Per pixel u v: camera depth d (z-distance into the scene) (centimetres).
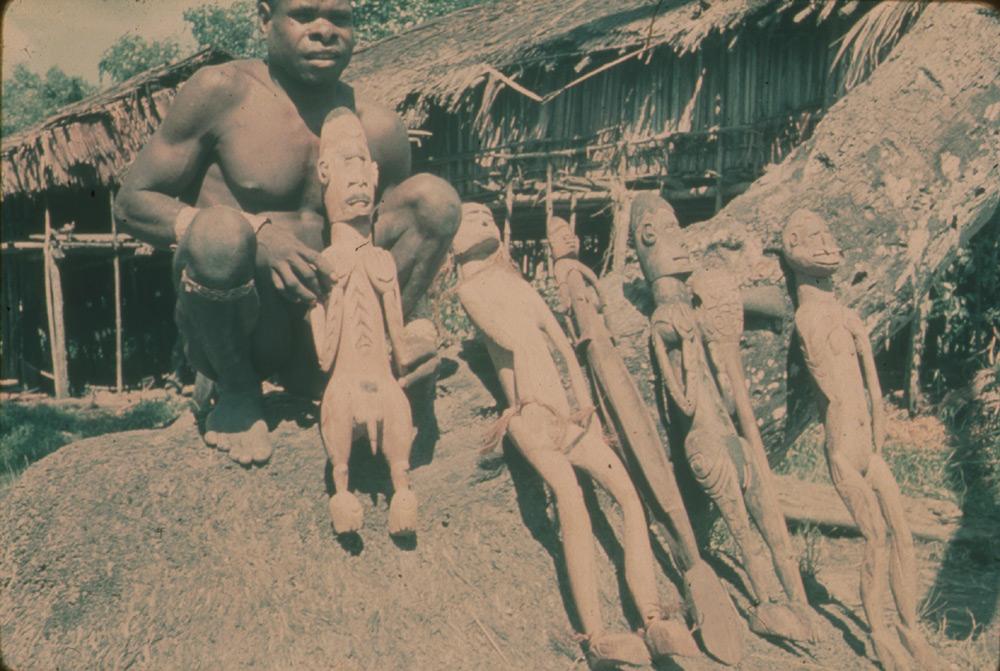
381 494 436
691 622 445
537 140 1580
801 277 498
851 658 465
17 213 2080
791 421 536
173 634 390
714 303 482
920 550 697
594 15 1552
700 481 464
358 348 418
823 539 694
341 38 445
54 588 398
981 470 888
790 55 1321
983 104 590
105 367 2247
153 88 1695
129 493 416
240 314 423
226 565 407
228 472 428
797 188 559
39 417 1479
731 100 1375
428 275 473
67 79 2730
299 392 477
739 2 1194
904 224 562
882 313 565
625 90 1488
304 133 453
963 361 1181
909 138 575
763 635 459
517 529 450
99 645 385
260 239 427
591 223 1745
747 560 462
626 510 426
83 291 2294
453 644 409
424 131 1559
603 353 461
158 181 442
